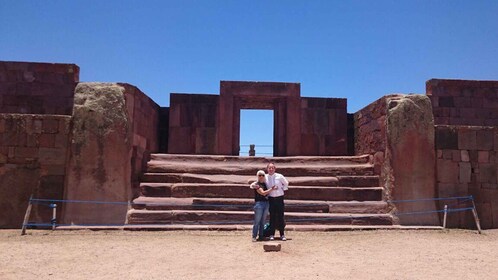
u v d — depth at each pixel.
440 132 12.12
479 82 15.01
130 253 7.68
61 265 6.76
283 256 7.48
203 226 10.31
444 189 11.93
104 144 11.10
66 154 11.09
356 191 12.08
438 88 14.94
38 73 13.69
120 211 10.84
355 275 6.29
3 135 11.03
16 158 10.99
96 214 10.79
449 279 6.15
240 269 6.57
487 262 7.23
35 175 10.98
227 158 13.87
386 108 12.25
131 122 11.83
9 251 7.73
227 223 10.77
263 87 16.75
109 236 9.48
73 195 10.84
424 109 12.12
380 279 6.09
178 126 16.89
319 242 8.92
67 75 13.75
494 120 14.91
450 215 11.76
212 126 16.95
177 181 12.38
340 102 17.36
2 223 10.77
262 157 14.00
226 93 16.69
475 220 11.32
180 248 8.16
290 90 16.86
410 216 11.52
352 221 11.02
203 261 7.09
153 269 6.55
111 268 6.60
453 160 12.06
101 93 11.34
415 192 11.67
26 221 9.79
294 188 12.02
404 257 7.57
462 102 14.92
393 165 11.77
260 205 8.97
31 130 11.09
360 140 15.31
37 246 8.24
